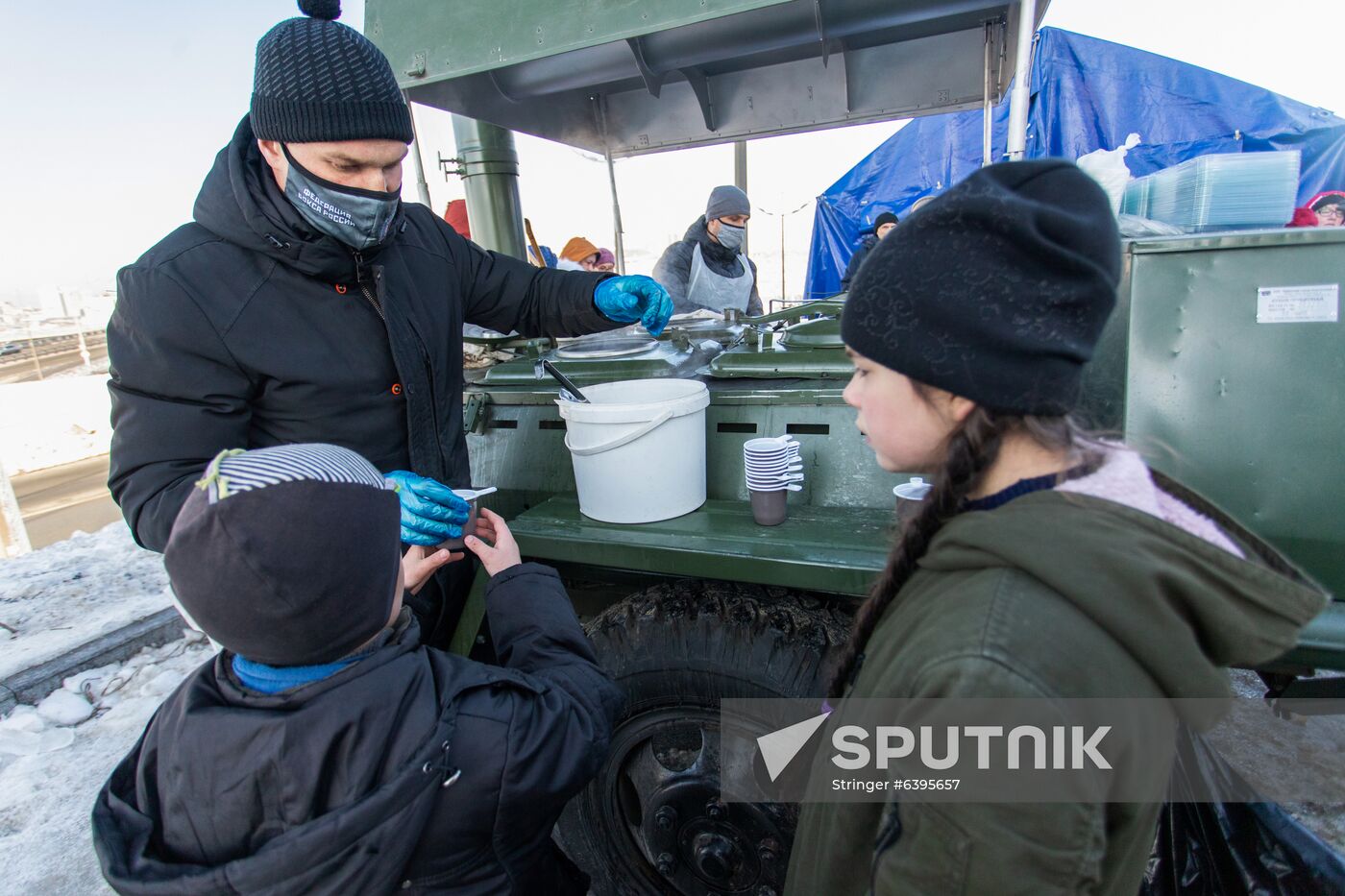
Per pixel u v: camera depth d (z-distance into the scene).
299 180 1.14
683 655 1.42
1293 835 1.10
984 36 2.68
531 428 1.91
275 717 0.67
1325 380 1.16
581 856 1.62
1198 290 1.21
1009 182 0.57
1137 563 0.49
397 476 1.18
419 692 0.76
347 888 0.67
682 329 2.32
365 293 1.33
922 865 0.53
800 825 0.77
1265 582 0.52
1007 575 0.53
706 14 1.58
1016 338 0.52
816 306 2.48
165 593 3.31
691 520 1.54
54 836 2.00
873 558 1.27
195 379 1.19
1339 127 5.46
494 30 1.83
